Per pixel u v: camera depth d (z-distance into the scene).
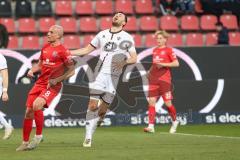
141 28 59.53
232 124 47.31
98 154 26.03
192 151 27.16
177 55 49.00
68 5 61.47
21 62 46.62
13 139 34.47
